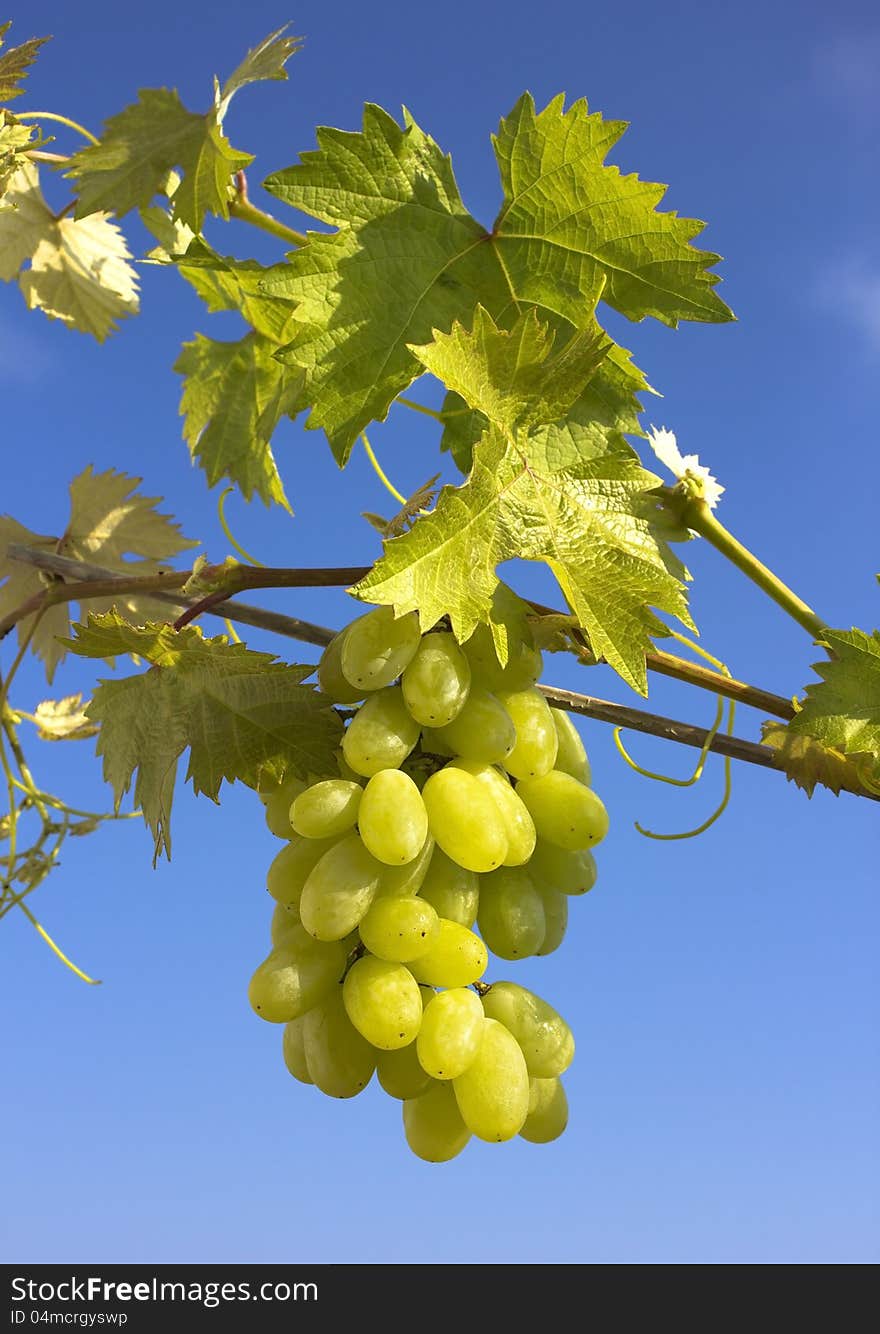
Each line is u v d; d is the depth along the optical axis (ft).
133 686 1.68
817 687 1.71
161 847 1.68
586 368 1.55
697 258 1.73
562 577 1.48
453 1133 1.56
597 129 1.71
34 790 2.03
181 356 2.15
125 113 1.84
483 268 1.78
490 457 1.47
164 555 2.18
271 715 1.63
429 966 1.51
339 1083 1.54
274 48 1.77
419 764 1.57
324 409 1.69
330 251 1.70
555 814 1.60
